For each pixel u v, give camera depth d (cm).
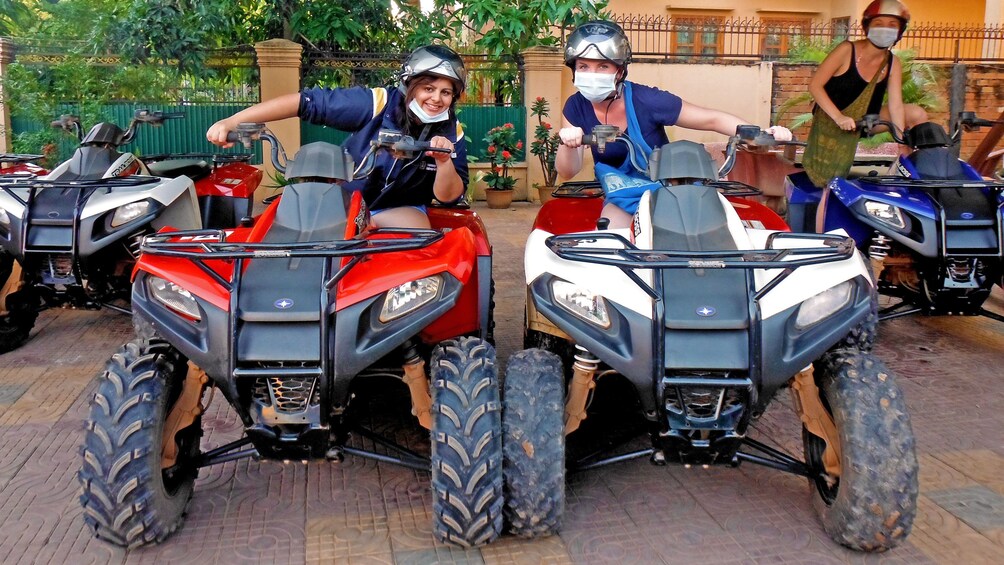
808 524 333
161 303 300
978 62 1366
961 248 505
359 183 409
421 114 387
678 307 295
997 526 333
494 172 1304
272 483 368
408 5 1410
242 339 288
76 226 518
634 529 330
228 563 305
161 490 307
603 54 388
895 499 292
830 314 300
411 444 408
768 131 374
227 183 684
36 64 1198
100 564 304
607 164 438
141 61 1212
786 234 315
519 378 319
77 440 411
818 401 318
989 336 598
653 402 299
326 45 1368
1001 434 426
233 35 1370
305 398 296
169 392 312
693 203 334
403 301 300
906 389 491
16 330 559
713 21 1833
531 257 334
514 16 1347
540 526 312
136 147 1227
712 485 367
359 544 318
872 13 545
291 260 309
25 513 339
